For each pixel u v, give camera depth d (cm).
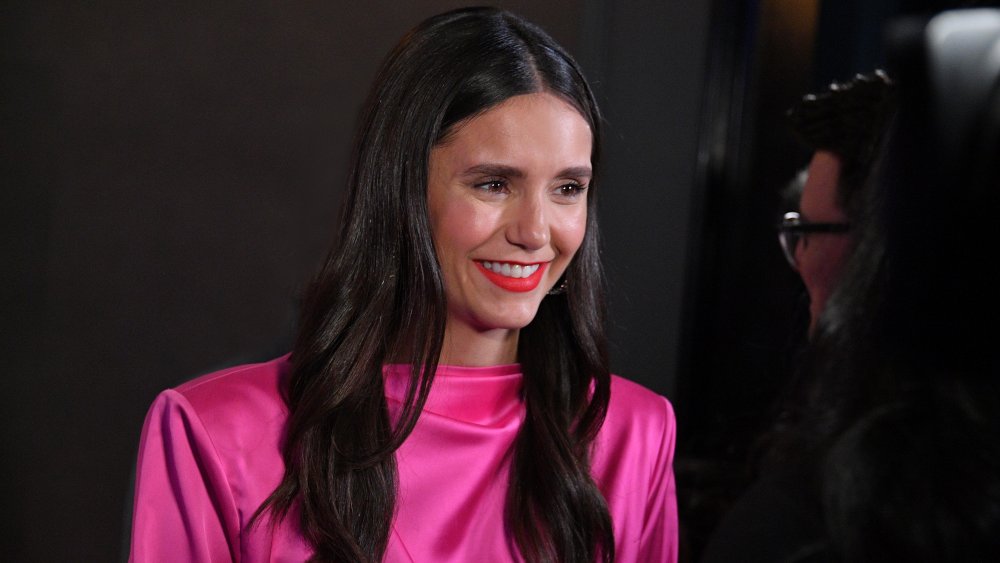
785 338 197
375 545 118
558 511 130
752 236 204
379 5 311
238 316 332
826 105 111
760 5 201
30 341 347
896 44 68
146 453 120
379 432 121
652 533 147
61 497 345
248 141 330
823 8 184
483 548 128
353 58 316
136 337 339
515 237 116
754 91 203
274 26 323
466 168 115
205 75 332
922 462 70
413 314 120
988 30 62
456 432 128
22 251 346
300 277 308
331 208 322
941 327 68
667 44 229
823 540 78
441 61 116
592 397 140
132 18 335
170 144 335
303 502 118
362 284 122
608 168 238
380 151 119
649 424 149
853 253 75
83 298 343
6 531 348
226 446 119
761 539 83
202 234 335
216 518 118
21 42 343
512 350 137
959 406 68
